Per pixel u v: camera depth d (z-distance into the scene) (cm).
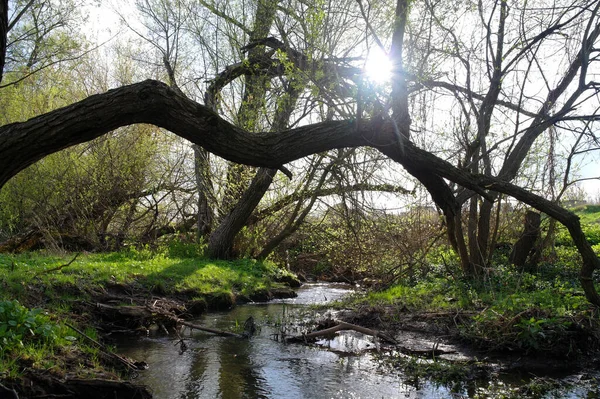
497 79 1094
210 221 1978
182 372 715
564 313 858
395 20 876
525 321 801
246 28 1490
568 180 1347
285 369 743
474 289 1172
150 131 1862
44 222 1695
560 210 809
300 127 630
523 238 1484
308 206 1778
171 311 1034
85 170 1773
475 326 866
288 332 964
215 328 1000
